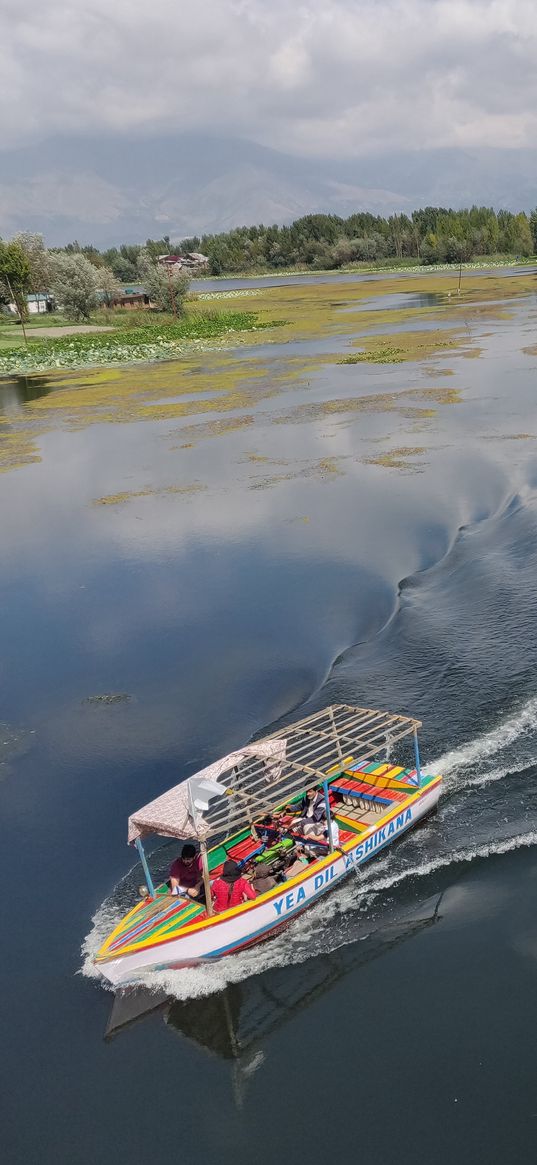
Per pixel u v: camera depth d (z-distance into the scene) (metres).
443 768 17.97
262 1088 11.62
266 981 13.48
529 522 32.09
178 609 28.42
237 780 16.06
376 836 15.59
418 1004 12.64
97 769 19.92
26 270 117.88
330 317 120.38
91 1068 12.29
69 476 47.44
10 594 31.44
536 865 15.12
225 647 25.22
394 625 25.00
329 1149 10.67
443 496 36.78
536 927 13.73
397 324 104.56
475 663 22.11
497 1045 11.80
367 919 14.48
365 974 13.33
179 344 103.00
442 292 144.75
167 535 36.03
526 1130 10.60
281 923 14.45
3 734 21.92
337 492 39.16
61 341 108.44
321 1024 12.52
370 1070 11.68
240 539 34.50
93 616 28.70
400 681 21.72
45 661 25.83
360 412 55.62
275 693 22.20
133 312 137.62
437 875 15.26
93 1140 11.22
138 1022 13.02
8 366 94.06
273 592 28.84
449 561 29.52
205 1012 13.02
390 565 29.91
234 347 98.81
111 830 17.69
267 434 52.44
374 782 16.91
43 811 18.58
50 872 16.58
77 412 67.00
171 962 13.52
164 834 14.22
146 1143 11.10
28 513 41.16
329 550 32.06
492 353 74.38
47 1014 13.32
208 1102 11.52
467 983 12.88
